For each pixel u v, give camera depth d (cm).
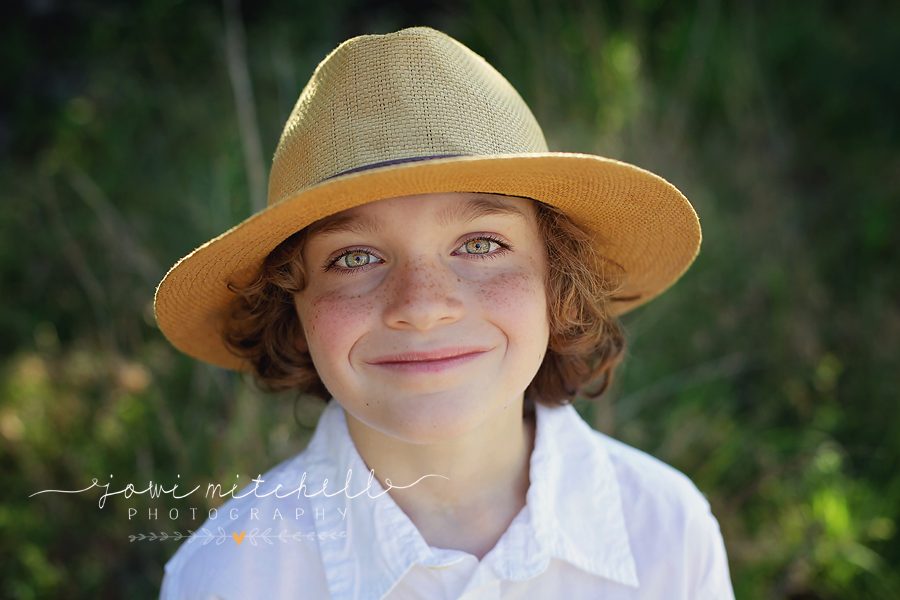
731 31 391
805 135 390
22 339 320
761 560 230
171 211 348
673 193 129
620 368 265
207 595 136
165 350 286
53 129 411
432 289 118
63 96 428
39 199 365
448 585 132
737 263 320
